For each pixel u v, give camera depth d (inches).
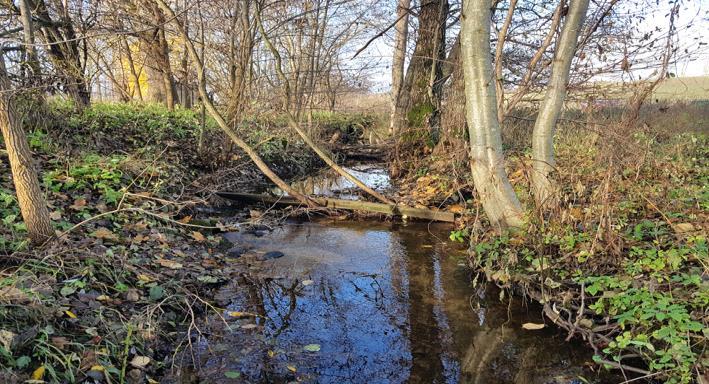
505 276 183.2
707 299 129.1
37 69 245.1
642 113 383.2
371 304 177.3
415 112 425.1
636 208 211.3
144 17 322.0
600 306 146.3
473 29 203.2
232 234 255.4
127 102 531.5
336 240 253.3
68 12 344.2
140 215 228.1
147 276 170.4
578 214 192.9
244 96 375.2
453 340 152.4
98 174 249.4
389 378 132.0
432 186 341.4
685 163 320.8
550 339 152.3
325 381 129.2
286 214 290.4
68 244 167.8
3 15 267.9
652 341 132.6
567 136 370.6
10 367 105.2
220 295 178.2
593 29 242.5
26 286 134.0
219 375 128.8
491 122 208.1
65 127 296.8
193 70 406.0
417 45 428.8
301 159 461.4
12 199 185.6
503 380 131.9
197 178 333.1
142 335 136.5
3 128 146.9
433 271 210.7
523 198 239.1
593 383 129.0
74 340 123.8
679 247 161.3
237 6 330.0
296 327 158.6
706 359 116.3
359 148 527.2
